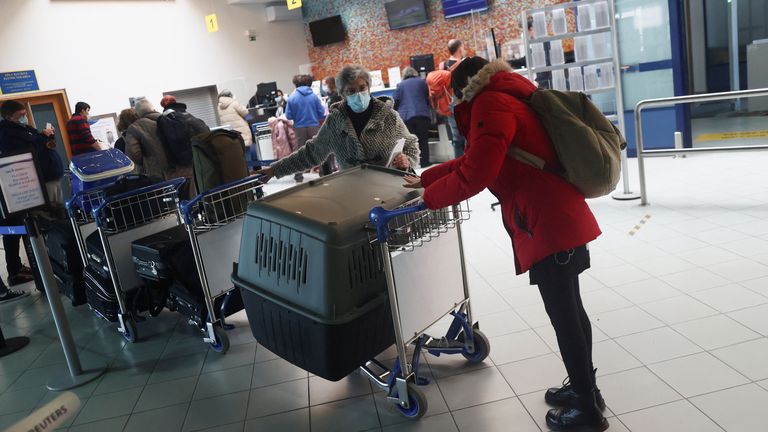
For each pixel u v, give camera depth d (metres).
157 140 5.34
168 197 3.82
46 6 9.41
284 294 2.32
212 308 3.23
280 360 3.14
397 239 2.32
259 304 2.44
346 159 3.10
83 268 3.98
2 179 2.97
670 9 6.20
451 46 7.27
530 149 1.97
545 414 2.31
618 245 4.03
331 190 2.51
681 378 2.39
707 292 3.11
